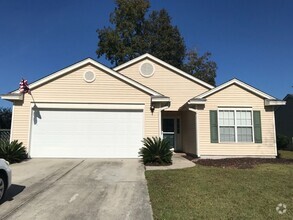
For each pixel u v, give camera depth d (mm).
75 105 14102
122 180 8984
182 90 17969
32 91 14047
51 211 6035
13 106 13891
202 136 14797
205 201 6613
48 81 14148
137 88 14414
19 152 12609
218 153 14703
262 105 15156
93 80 14305
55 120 14000
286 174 10039
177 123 18750
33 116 13953
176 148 18500
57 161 12828
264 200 6715
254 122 14992
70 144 13898
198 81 17969
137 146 14070
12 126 13734
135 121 14242
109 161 12930
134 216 5742
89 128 14055
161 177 9320
